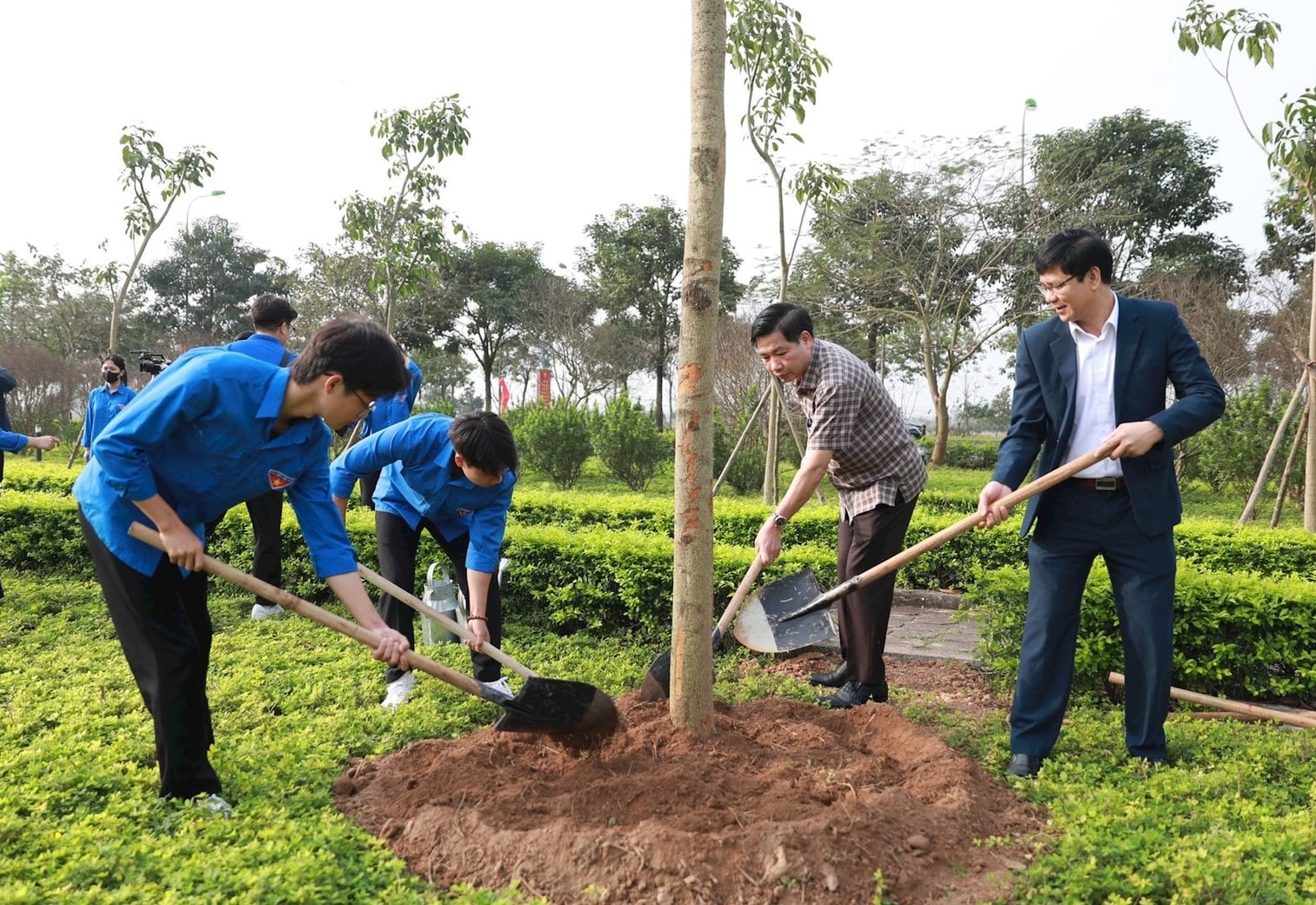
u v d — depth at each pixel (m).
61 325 31.88
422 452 4.32
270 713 4.20
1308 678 4.47
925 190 20.45
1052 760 3.65
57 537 7.52
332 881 2.57
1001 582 4.75
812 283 21.88
